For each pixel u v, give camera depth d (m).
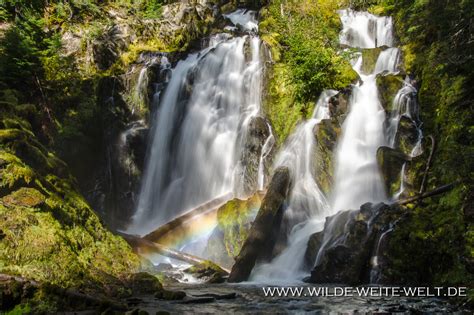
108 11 24.73
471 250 7.87
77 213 9.45
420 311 6.80
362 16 21.52
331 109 14.36
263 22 21.47
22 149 9.90
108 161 16.89
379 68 16.25
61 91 16.97
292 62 16.06
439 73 11.72
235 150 15.62
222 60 17.98
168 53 20.02
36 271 7.10
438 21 12.01
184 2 26.59
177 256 11.46
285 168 12.74
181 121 17.33
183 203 16.05
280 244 11.63
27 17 19.83
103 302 6.57
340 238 10.00
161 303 7.23
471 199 8.51
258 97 16.41
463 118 10.41
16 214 7.73
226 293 8.17
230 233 11.93
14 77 15.38
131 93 18.14
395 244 9.12
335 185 13.09
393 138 13.20
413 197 10.06
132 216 16.44
